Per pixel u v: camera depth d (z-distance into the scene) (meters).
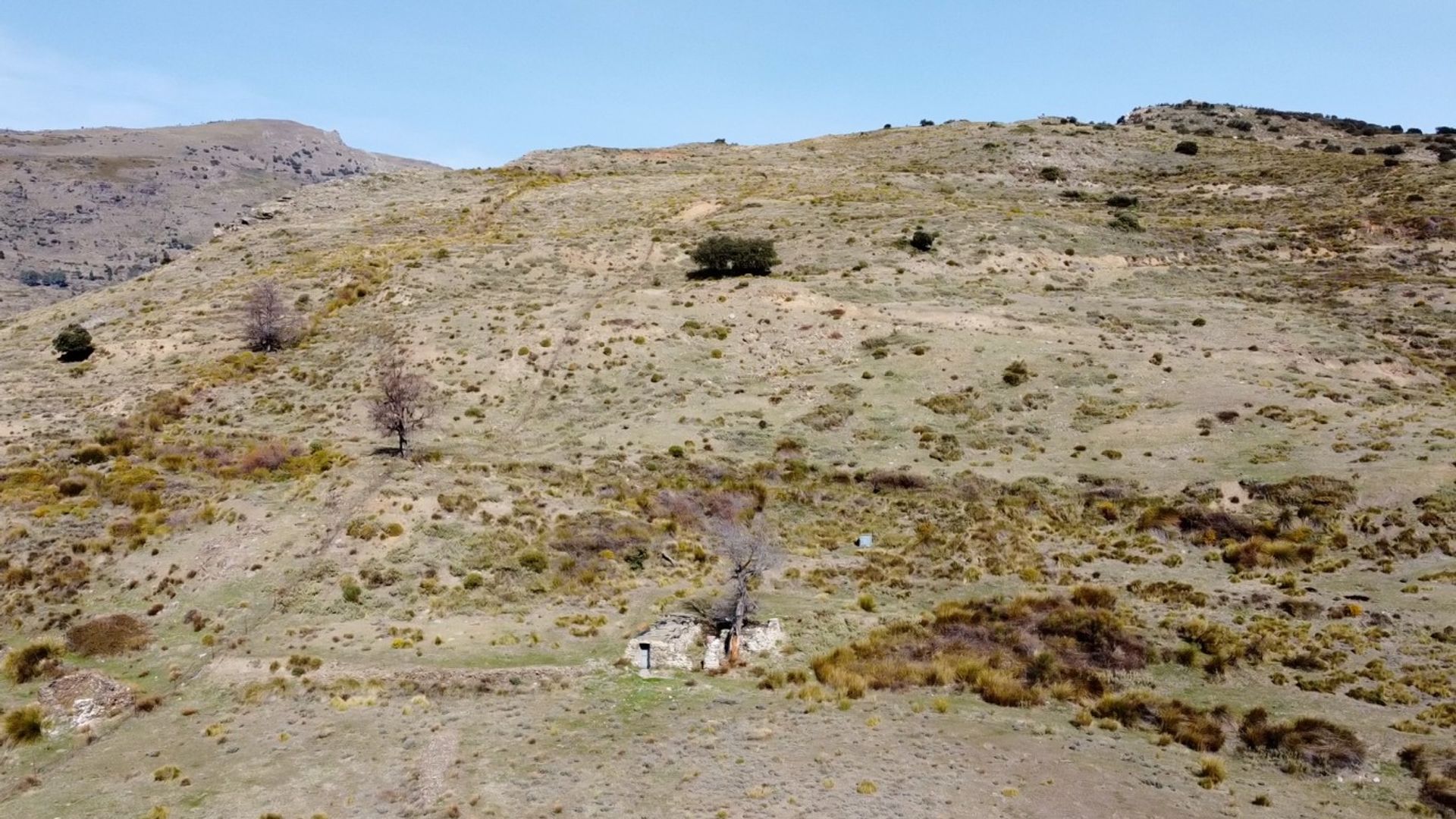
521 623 32.66
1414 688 26.05
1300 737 23.34
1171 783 21.83
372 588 34.16
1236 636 29.67
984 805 20.64
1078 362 54.94
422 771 22.83
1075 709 26.86
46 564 35.09
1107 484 42.12
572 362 58.97
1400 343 56.84
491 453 47.62
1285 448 42.41
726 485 44.28
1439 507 35.25
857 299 66.44
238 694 27.75
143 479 42.22
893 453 47.22
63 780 23.50
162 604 33.25
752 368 58.84
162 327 66.56
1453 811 20.08
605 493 43.03
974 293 68.25
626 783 22.00
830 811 20.25
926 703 27.23
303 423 51.16
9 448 46.31
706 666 29.88
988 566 37.09
